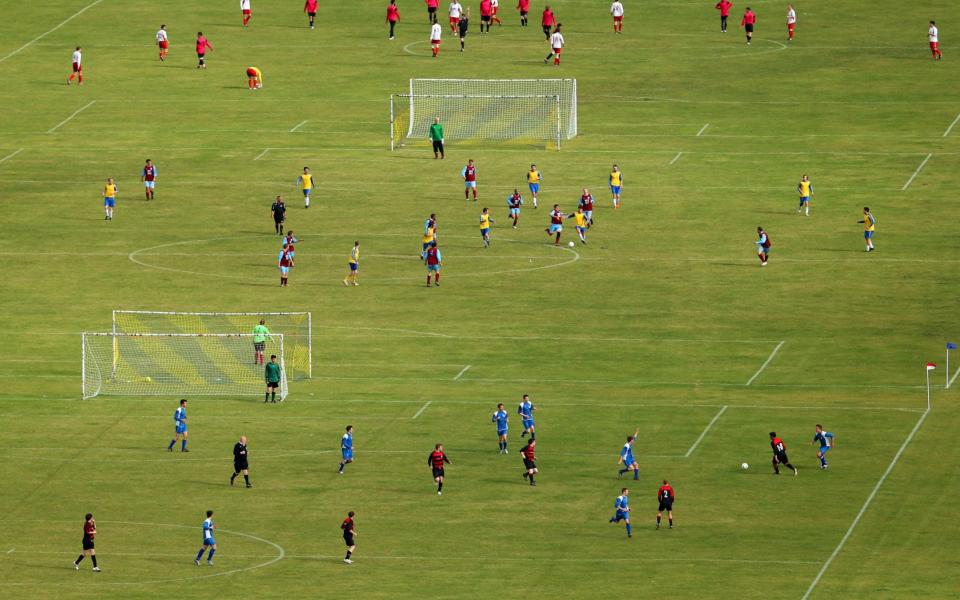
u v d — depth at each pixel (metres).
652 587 160.50
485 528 175.12
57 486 186.88
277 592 159.88
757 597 158.00
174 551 170.25
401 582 162.12
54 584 161.88
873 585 160.62
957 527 174.12
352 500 182.88
